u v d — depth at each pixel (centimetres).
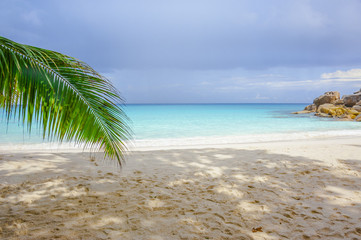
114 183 471
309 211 362
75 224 313
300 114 4003
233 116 3691
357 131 1609
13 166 548
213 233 299
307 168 586
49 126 241
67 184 457
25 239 275
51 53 241
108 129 272
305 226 319
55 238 279
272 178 515
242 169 581
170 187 457
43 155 664
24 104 227
